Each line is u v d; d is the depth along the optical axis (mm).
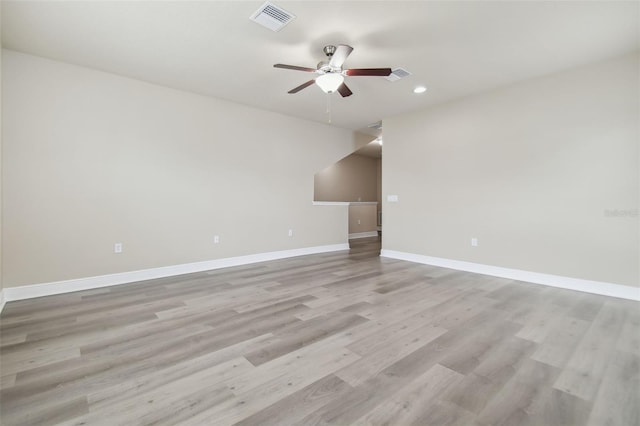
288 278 3842
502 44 2859
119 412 1404
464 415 1391
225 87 3963
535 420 1359
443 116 4562
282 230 5266
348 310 2709
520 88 3766
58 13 2389
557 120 3484
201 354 1941
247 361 1858
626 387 1597
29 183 3059
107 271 3508
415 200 4941
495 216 4008
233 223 4617
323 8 2338
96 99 3432
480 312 2670
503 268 3936
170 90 3967
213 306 2812
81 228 3346
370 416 1384
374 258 5254
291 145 5332
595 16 2412
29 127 3057
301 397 1518
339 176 9000
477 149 4180
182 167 4082
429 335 2217
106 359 1877
